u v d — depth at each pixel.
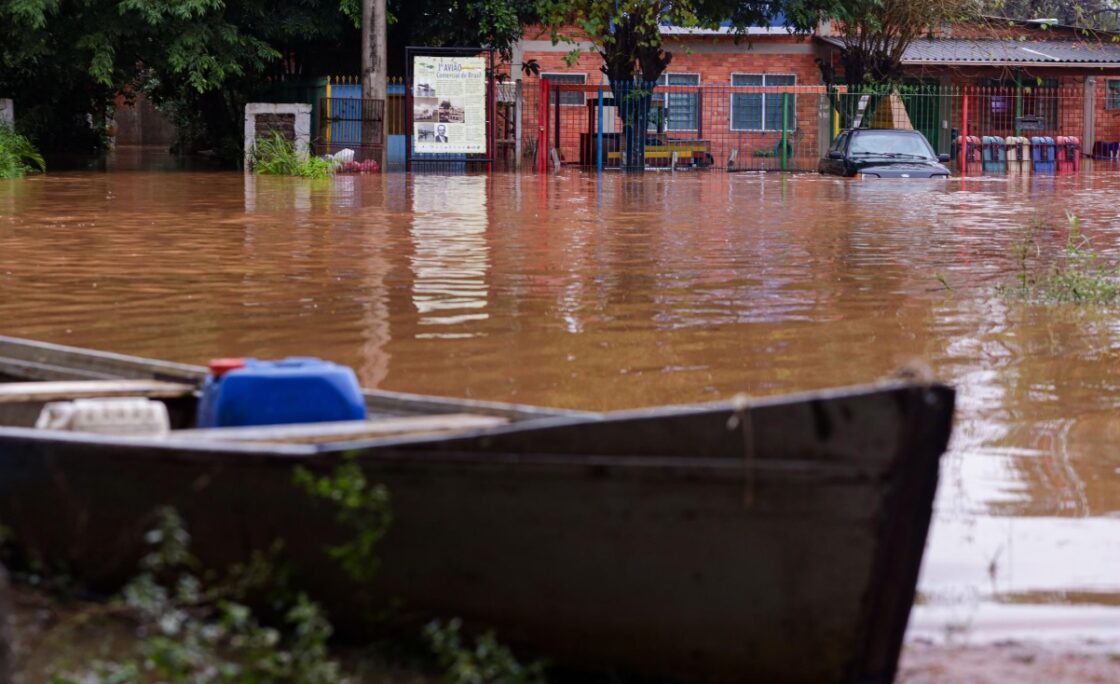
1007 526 5.99
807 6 39.22
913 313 11.05
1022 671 4.64
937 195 26.42
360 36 37.56
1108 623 5.05
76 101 43.00
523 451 4.50
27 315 10.69
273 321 10.45
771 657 4.47
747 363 9.02
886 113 42.44
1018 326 10.48
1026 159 41.75
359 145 35.34
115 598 4.88
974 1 41.44
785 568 4.36
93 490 4.93
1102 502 6.30
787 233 17.91
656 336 9.94
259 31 34.50
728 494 4.34
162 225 18.19
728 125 46.19
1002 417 7.70
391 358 9.09
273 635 4.29
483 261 14.36
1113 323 10.62
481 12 36.66
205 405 5.66
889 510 4.23
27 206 21.16
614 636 4.60
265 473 4.70
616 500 4.45
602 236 17.30
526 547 4.57
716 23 39.62
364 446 4.62
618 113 39.81
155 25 32.03
